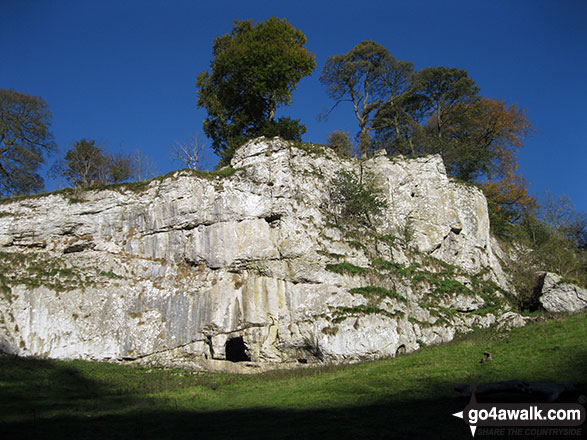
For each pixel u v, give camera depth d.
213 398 23.08
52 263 32.16
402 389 20.97
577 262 43.06
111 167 48.69
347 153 41.09
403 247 36.78
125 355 29.80
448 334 33.03
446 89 49.88
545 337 25.53
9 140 45.34
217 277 31.47
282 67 40.69
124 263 32.50
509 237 47.91
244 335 30.27
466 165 47.94
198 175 33.72
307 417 18.28
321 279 31.05
